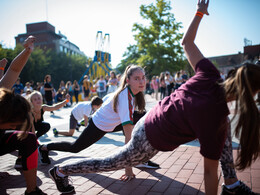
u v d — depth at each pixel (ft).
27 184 7.30
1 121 5.89
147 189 8.34
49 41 208.33
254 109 4.36
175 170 9.95
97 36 62.69
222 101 4.77
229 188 6.70
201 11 5.95
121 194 8.09
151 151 6.04
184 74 42.88
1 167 11.83
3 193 8.64
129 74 8.34
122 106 8.17
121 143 15.67
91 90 55.47
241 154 4.75
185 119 5.14
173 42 109.50
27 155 7.11
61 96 48.52
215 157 4.90
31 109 6.61
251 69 4.56
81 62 175.42
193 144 14.06
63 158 12.88
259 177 8.43
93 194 8.18
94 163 6.92
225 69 206.90
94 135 9.11
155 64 109.91
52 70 152.97
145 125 5.94
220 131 4.78
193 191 7.92
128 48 133.49
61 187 7.99
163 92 48.11
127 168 9.28
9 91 6.12
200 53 5.74
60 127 23.86
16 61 7.40
